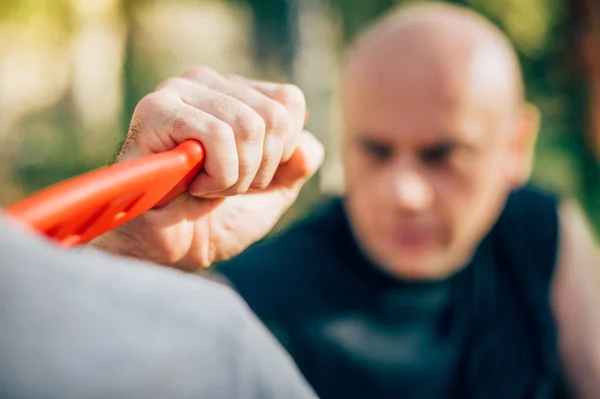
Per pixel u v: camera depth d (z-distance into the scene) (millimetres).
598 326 1379
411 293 1293
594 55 3805
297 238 1340
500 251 1343
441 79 1263
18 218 410
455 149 1271
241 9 5473
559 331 1362
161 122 567
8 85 5441
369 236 1288
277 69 5270
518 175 1437
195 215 672
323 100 4730
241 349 381
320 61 4895
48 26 5293
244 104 577
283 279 1317
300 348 1292
